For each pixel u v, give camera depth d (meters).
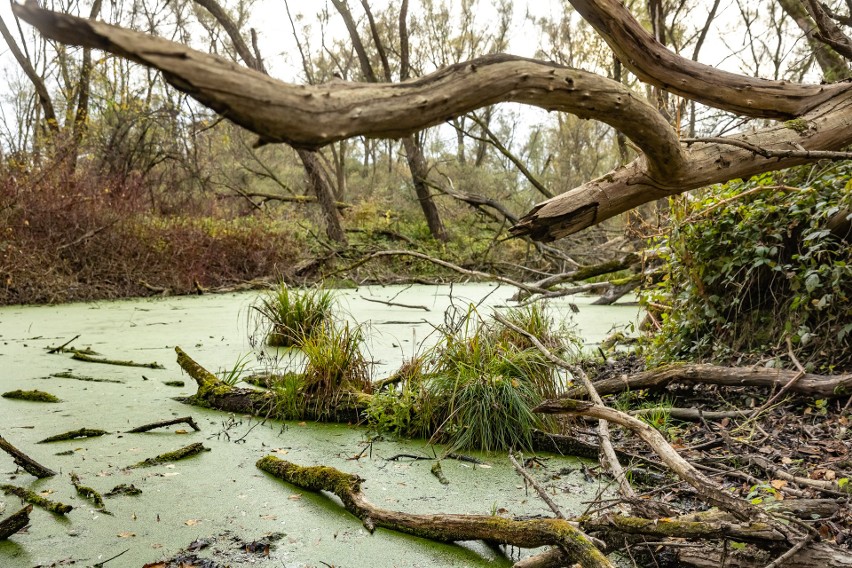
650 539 2.09
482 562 2.22
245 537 2.42
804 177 4.18
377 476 3.04
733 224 4.24
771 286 4.11
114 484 2.93
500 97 1.58
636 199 2.62
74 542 2.38
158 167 16.81
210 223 13.37
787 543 1.86
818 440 3.04
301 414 4.02
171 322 7.90
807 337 3.66
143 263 11.39
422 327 7.20
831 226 3.77
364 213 16.97
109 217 11.28
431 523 2.35
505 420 3.42
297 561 2.23
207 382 4.36
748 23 9.75
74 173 11.80
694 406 3.76
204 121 14.78
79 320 8.09
